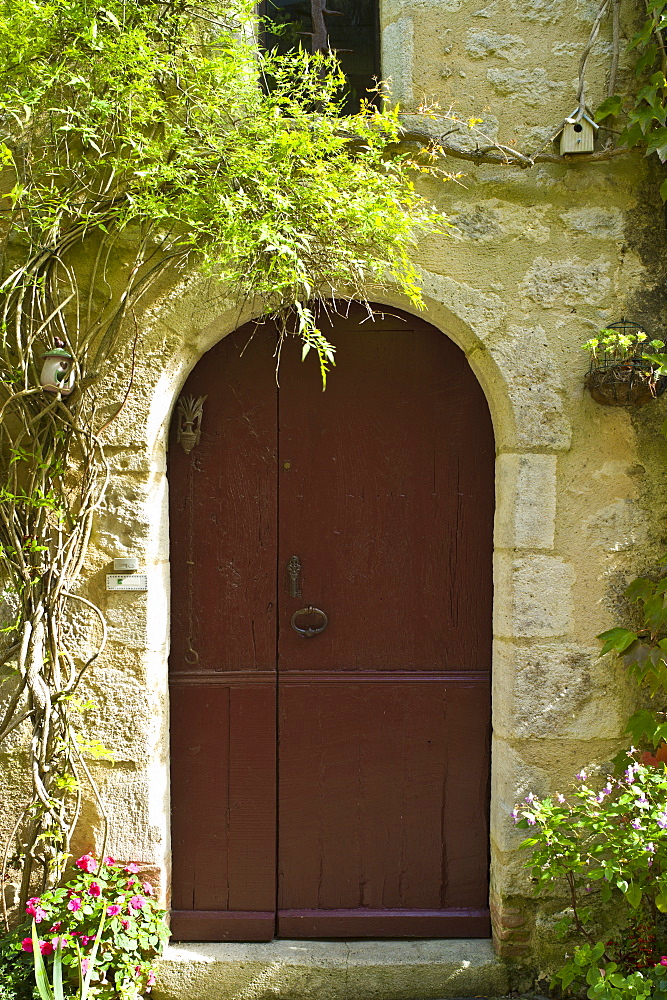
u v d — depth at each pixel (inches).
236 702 105.0
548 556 97.7
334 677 105.4
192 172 86.2
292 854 105.4
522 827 87.7
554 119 97.4
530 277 97.6
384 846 106.0
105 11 82.4
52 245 91.9
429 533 105.9
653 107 93.0
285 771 105.3
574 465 98.3
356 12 105.2
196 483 104.7
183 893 104.7
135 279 96.1
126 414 96.5
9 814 97.3
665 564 95.7
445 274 97.1
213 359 104.4
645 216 98.3
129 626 96.7
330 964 98.7
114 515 96.8
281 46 105.3
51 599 93.9
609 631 95.8
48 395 92.7
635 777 93.0
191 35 90.7
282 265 85.4
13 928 95.5
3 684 96.6
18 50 83.0
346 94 105.0
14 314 92.7
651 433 98.7
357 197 87.4
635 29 97.1
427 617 106.0
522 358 97.6
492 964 98.3
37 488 93.2
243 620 105.2
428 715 105.7
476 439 105.7
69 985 91.0
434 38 96.9
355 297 99.7
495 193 97.5
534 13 96.9
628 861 84.7
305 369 105.1
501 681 100.3
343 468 105.6
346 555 105.7
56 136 92.4
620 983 80.5
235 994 97.7
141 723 97.0
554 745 98.0
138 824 97.2
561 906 98.0
